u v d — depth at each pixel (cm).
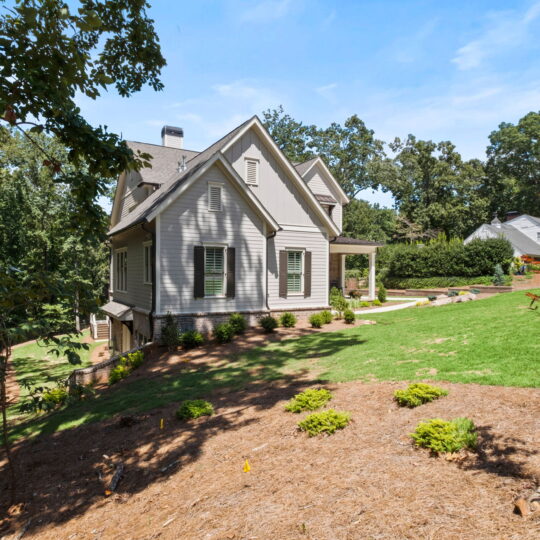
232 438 566
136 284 1641
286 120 4438
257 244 1534
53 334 502
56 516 476
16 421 1023
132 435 673
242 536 334
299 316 1691
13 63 522
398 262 3023
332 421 520
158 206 1309
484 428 432
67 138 604
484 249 2659
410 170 4700
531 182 6006
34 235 2800
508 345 754
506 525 277
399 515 314
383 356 870
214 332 1373
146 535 384
